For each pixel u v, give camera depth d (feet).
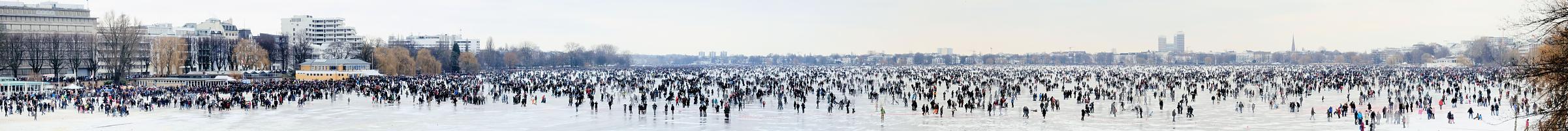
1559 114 251.39
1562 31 260.83
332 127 522.47
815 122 537.24
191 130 510.99
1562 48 262.06
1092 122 532.73
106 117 567.59
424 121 552.00
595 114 590.96
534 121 553.23
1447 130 478.18
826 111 613.52
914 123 530.68
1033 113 591.78
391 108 640.58
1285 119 540.93
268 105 644.69
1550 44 269.44
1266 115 570.87
